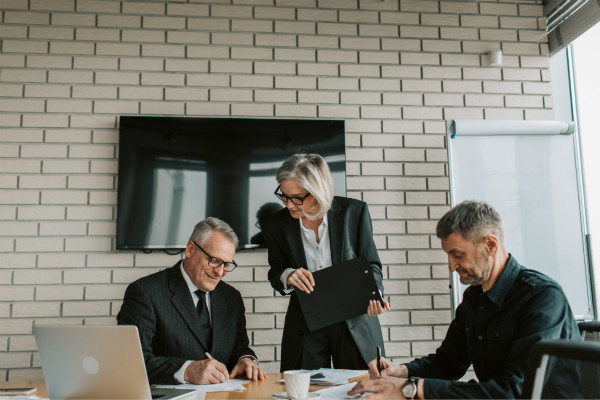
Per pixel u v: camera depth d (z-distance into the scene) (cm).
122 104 302
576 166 313
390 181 313
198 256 192
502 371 140
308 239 216
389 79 323
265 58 315
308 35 321
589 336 167
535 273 149
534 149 313
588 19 304
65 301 283
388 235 309
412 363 169
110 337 129
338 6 325
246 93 311
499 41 335
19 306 280
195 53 311
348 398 135
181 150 297
